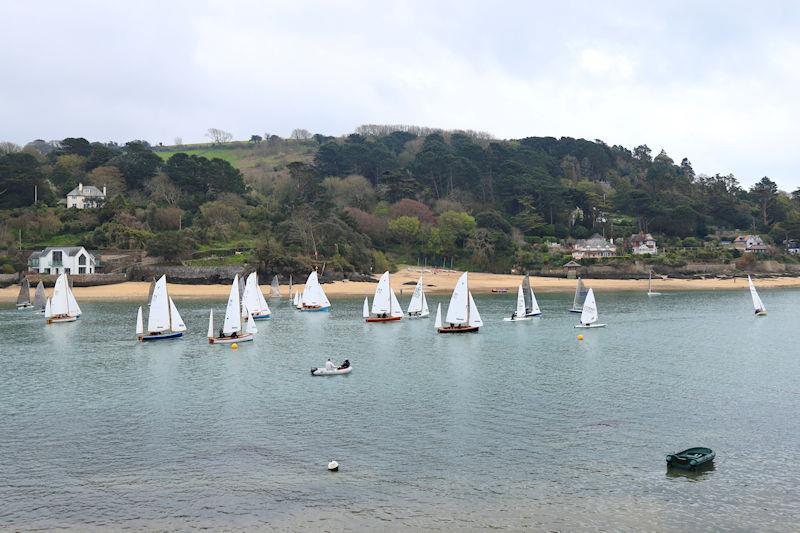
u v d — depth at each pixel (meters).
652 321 112.62
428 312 119.56
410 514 33.53
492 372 67.12
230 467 39.91
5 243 184.00
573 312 127.88
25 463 40.78
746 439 44.69
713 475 38.31
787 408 52.50
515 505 34.47
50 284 167.12
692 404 53.75
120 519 33.25
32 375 66.88
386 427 47.50
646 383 61.66
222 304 141.38
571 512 33.59
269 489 36.66
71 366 71.69
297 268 182.50
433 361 73.69
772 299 158.50
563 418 49.66
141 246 190.50
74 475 38.81
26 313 125.25
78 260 172.50
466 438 44.91
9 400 56.38
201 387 60.97
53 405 54.56
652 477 38.03
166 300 90.94
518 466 39.75
